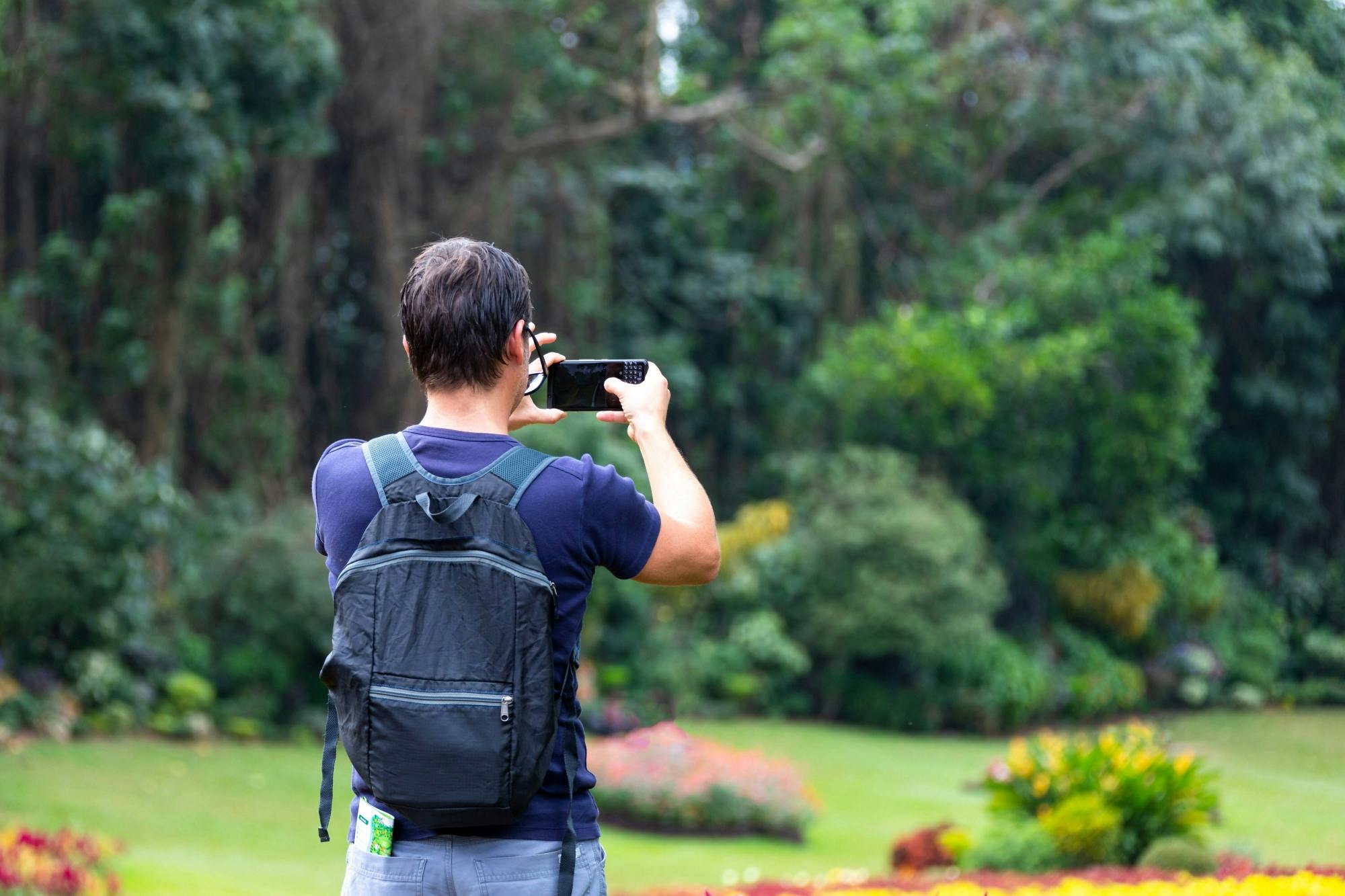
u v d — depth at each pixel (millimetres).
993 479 22828
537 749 1784
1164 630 23016
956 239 26594
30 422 14594
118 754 13539
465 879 1830
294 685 16812
